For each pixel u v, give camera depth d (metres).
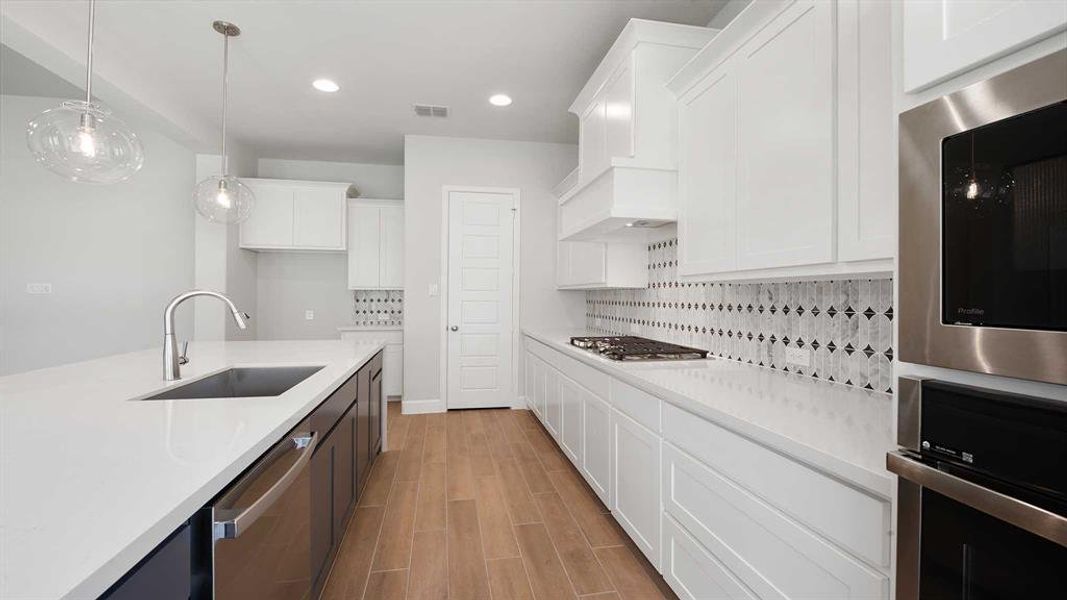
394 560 1.96
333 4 2.42
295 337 5.27
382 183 5.46
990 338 0.65
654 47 2.31
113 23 2.55
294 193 4.80
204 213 2.90
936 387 0.71
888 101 1.12
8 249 4.10
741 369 2.06
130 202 4.29
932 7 0.75
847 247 1.24
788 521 1.11
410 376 4.45
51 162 1.90
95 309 4.24
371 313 5.41
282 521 1.17
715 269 1.86
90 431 1.07
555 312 4.73
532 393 4.19
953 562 0.70
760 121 1.58
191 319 4.44
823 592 1.01
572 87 3.40
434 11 2.48
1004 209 0.63
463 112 3.88
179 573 0.74
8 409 1.27
